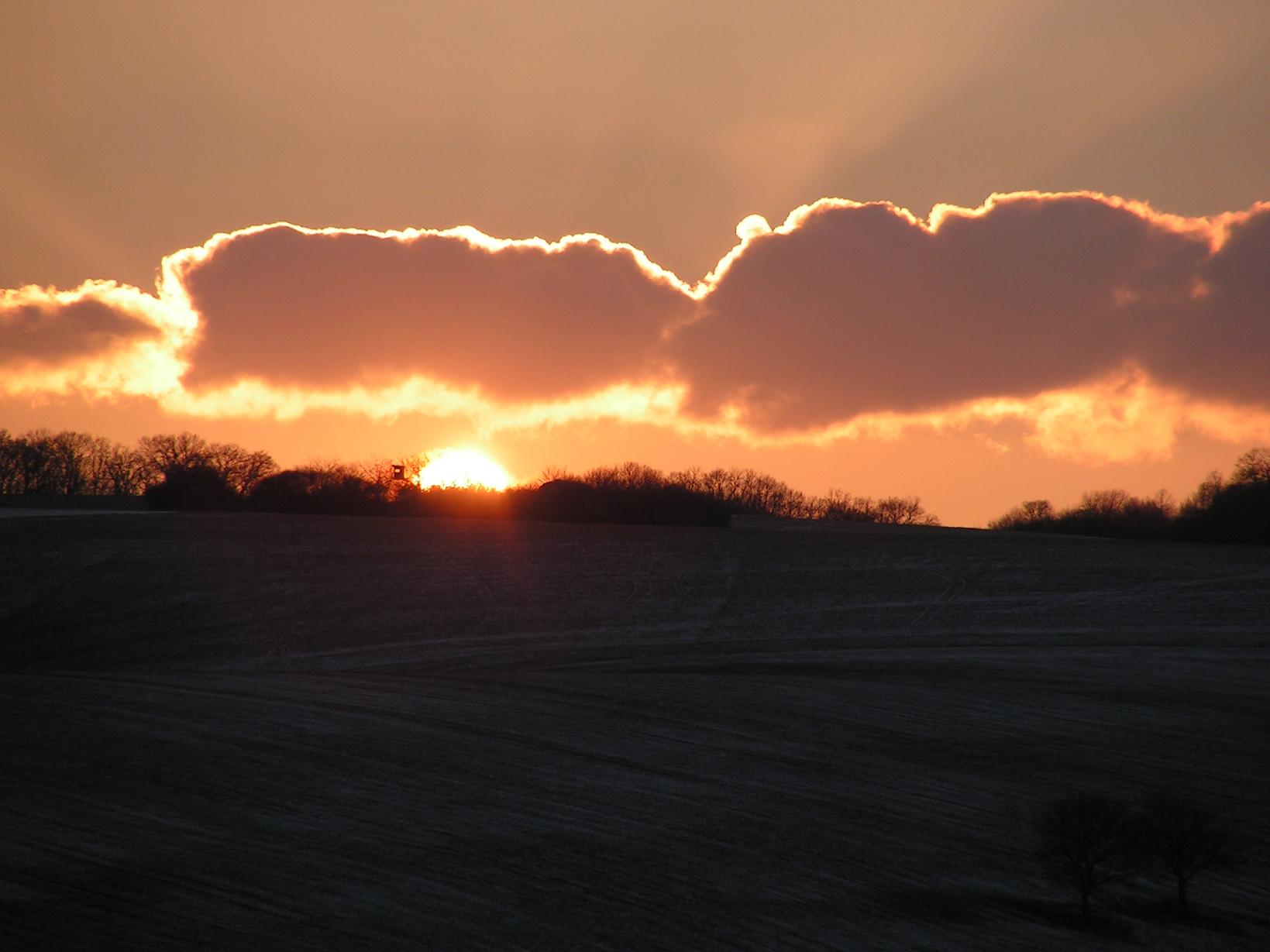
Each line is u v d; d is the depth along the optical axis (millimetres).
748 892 37594
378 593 106938
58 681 67250
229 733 54219
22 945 30438
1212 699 67375
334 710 59719
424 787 46844
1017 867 41812
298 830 40812
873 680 71312
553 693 65688
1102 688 69812
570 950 32406
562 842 41000
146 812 42094
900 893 38531
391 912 34062
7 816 40938
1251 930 38062
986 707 64438
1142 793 50406
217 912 33344
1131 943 36312
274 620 96625
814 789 49344
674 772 50719
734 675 72062
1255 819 47906
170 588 106875
